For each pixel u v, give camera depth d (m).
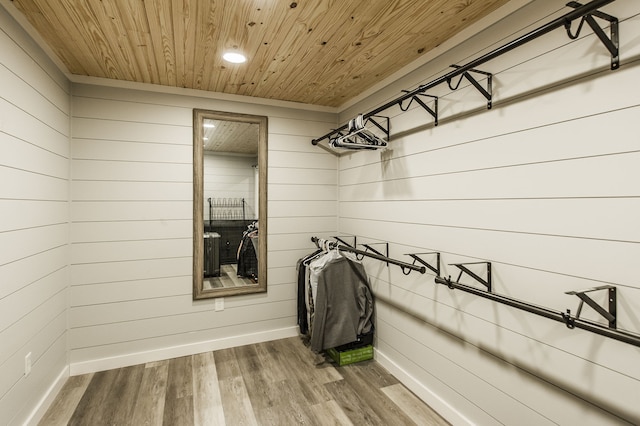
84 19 1.81
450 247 2.03
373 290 2.90
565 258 1.41
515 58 1.63
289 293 3.37
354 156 3.20
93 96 2.66
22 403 1.84
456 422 1.99
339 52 2.23
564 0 1.43
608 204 1.27
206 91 3.00
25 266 1.87
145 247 2.82
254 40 2.05
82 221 2.63
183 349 2.95
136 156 2.79
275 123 3.29
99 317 2.69
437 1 1.66
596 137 1.30
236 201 4.44
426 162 2.24
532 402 1.56
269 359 2.88
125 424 2.02
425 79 2.26
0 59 1.60
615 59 1.23
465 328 1.93
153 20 1.82
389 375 2.62
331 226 3.53
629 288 1.21
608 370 1.28
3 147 1.64
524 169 1.58
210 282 3.32
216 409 2.17
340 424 2.03
